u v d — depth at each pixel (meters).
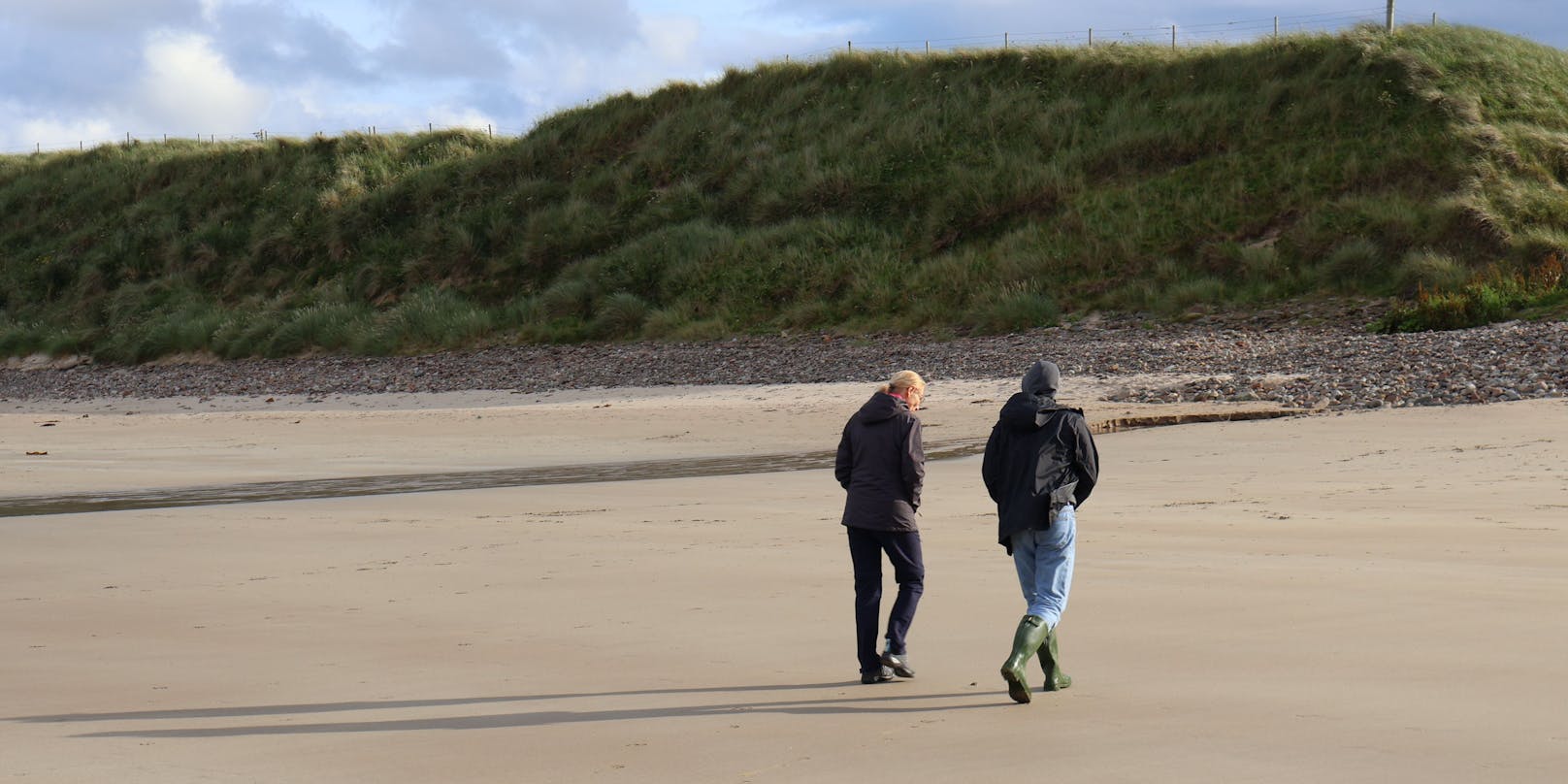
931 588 9.62
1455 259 36.78
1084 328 37.53
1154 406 24.05
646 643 8.16
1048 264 42.19
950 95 53.38
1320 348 29.11
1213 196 43.03
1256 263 39.22
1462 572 9.23
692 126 56.78
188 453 23.42
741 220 51.06
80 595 10.55
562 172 57.75
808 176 51.00
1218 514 12.80
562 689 7.10
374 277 53.78
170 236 61.44
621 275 48.06
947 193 47.72
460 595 10.03
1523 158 41.41
